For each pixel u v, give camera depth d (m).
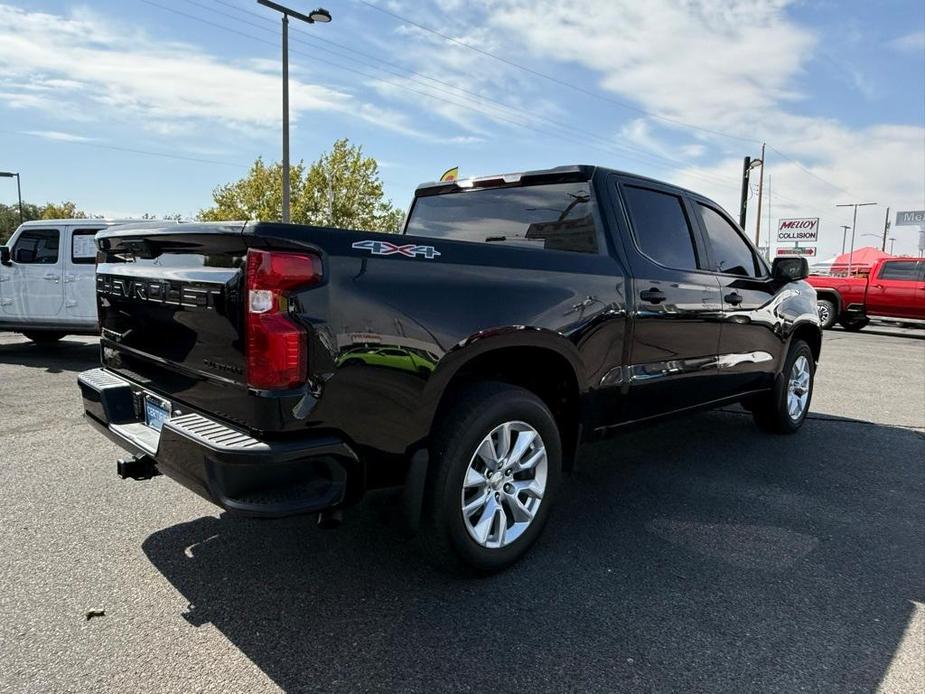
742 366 4.53
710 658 2.32
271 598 2.66
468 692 2.11
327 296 2.24
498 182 3.87
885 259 15.92
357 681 2.15
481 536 2.78
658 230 3.81
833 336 15.22
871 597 2.77
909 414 6.34
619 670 2.24
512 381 3.25
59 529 3.27
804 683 2.20
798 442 5.20
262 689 2.11
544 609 2.62
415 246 2.53
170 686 2.11
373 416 2.38
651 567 3.00
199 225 2.37
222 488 2.17
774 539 3.34
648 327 3.56
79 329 9.15
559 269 3.07
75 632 2.39
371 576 2.86
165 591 2.70
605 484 4.14
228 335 2.29
